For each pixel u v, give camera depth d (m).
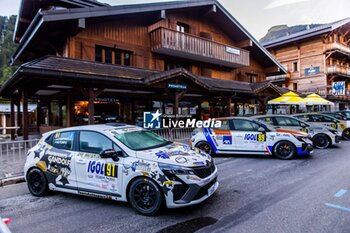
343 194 4.95
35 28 11.52
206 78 15.70
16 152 9.90
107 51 13.69
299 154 8.54
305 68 31.84
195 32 17.56
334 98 30.56
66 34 12.17
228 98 15.62
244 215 4.13
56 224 4.07
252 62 21.70
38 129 18.64
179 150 4.86
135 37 14.66
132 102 15.55
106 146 4.84
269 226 3.71
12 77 9.09
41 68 8.36
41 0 13.91
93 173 4.77
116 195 4.55
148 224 3.95
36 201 5.20
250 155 9.63
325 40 30.20
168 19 16.11
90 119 9.84
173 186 4.10
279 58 34.88
